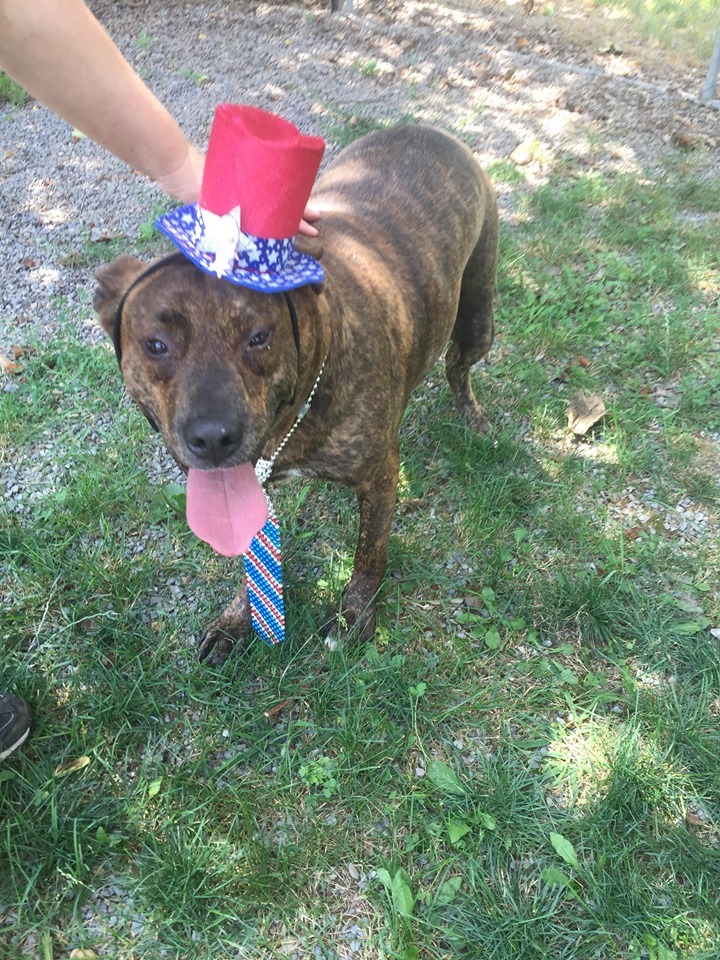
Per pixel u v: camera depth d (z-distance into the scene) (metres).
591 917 0.68
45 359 1.21
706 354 1.30
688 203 1.73
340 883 0.70
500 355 1.29
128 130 0.63
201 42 2.22
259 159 0.49
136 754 0.79
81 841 0.71
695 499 1.07
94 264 1.43
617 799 0.75
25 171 1.68
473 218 0.98
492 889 0.70
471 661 0.87
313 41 2.33
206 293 0.56
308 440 0.72
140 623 0.90
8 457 1.08
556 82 2.28
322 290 0.64
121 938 0.66
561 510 1.03
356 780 0.76
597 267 1.48
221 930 0.67
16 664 0.84
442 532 1.01
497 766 0.78
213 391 0.56
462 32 2.55
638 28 2.79
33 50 0.56
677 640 0.89
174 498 1.01
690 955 0.66
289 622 0.89
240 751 0.79
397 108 2.02
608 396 1.22
